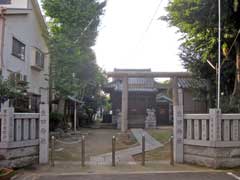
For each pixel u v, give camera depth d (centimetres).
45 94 2011
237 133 893
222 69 1602
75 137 1728
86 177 761
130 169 867
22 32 1630
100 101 3756
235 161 884
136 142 1480
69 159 1048
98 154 1162
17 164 860
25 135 898
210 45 1326
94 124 3034
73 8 2083
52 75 1989
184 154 970
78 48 2020
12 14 1501
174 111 983
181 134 973
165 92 3219
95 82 2788
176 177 761
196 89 2133
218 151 873
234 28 1246
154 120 2378
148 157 1088
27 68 1708
